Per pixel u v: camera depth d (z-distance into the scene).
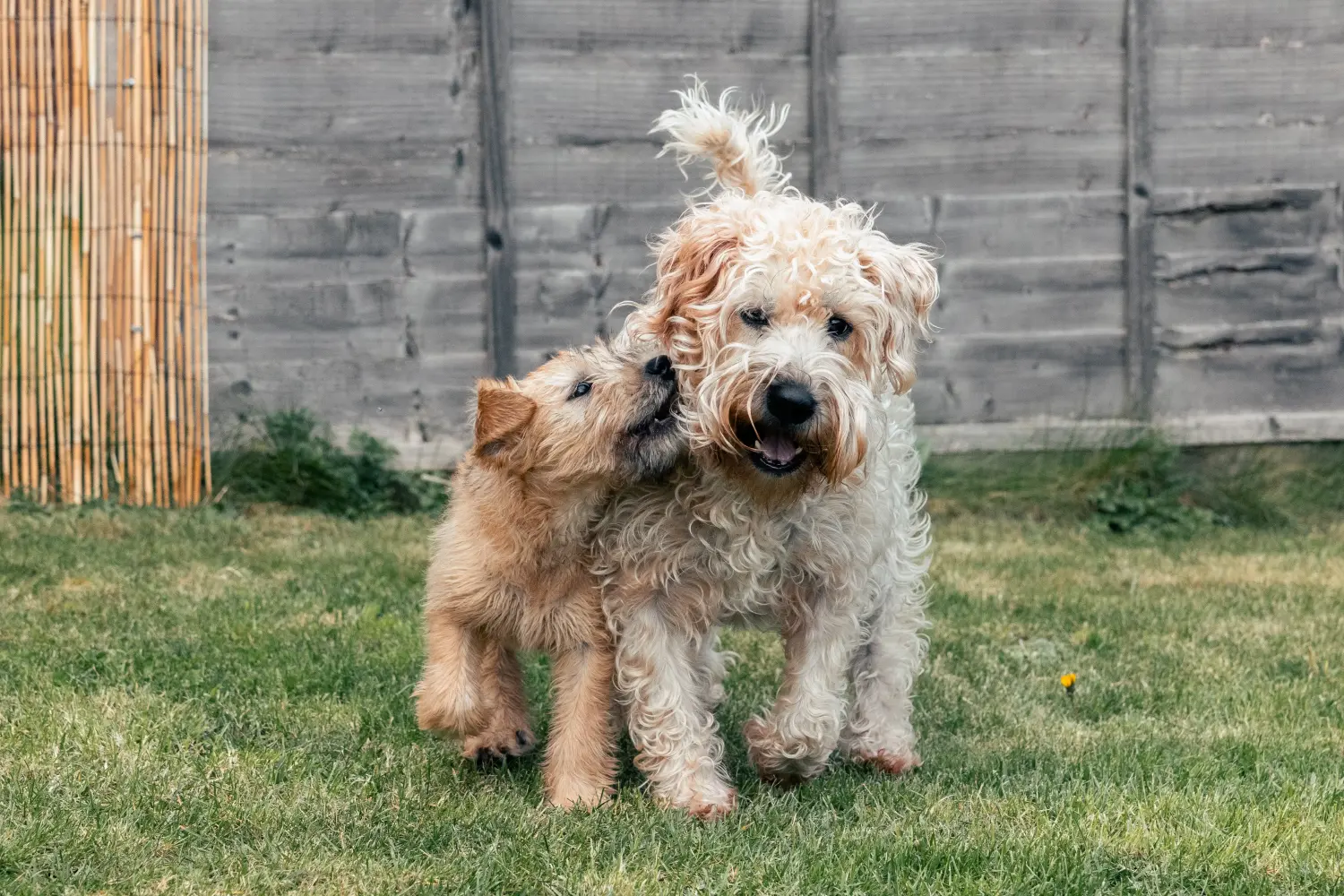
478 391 3.97
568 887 3.20
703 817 3.87
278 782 3.87
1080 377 9.59
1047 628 6.35
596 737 4.02
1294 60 9.50
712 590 4.07
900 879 3.29
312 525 8.18
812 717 4.09
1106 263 9.54
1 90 7.92
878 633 4.60
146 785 3.71
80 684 4.74
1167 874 3.34
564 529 3.96
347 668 5.06
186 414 8.27
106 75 8.00
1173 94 9.49
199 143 8.15
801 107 9.40
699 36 9.30
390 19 9.10
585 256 9.34
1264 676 5.57
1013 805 3.86
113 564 6.78
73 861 3.21
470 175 9.23
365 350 9.23
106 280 8.09
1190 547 8.54
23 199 7.98
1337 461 9.80
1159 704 5.15
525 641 4.05
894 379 4.18
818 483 3.96
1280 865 3.43
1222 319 9.63
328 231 9.16
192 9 8.05
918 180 9.45
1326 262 9.61
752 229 4.04
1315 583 7.43
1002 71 9.41
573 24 9.20
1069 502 9.30
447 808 3.74
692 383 4.02
